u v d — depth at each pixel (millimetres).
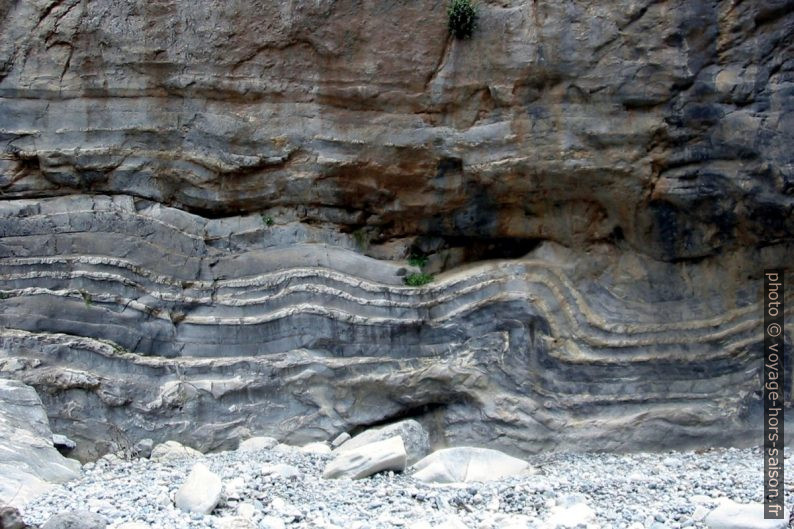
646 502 7262
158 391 8867
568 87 9562
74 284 8953
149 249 9320
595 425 9594
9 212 9133
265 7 9672
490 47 9625
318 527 6152
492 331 9766
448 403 9656
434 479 7848
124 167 9500
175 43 9578
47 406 8414
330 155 9805
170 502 6711
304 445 9195
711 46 9414
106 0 9539
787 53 9430
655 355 9859
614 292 10109
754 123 9391
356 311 9617
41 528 5828
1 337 8523
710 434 9672
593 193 9852
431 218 10203
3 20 9469
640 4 9391
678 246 9945
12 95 9414
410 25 9719
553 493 7402
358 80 9727
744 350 9898
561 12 9492
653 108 9500
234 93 9688
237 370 9180
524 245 10375
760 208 9539
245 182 9797
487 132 9711
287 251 9773
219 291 9484
